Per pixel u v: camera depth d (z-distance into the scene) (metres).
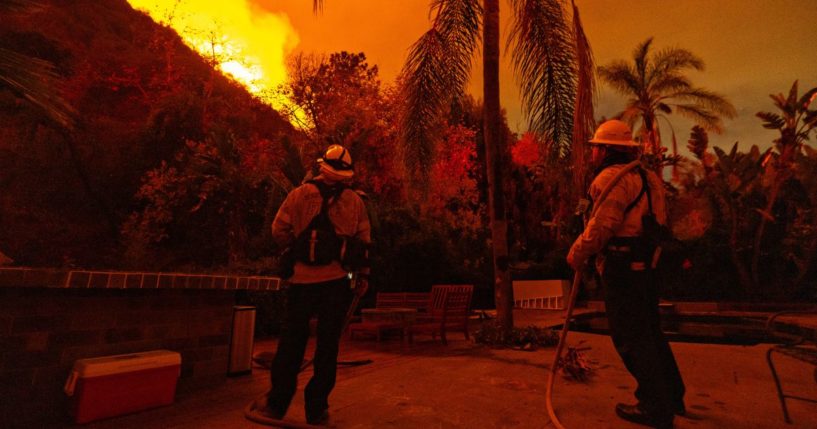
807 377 3.89
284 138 12.08
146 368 2.81
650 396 2.46
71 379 2.55
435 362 4.64
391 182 18.05
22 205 15.27
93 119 18.92
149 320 3.12
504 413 2.80
